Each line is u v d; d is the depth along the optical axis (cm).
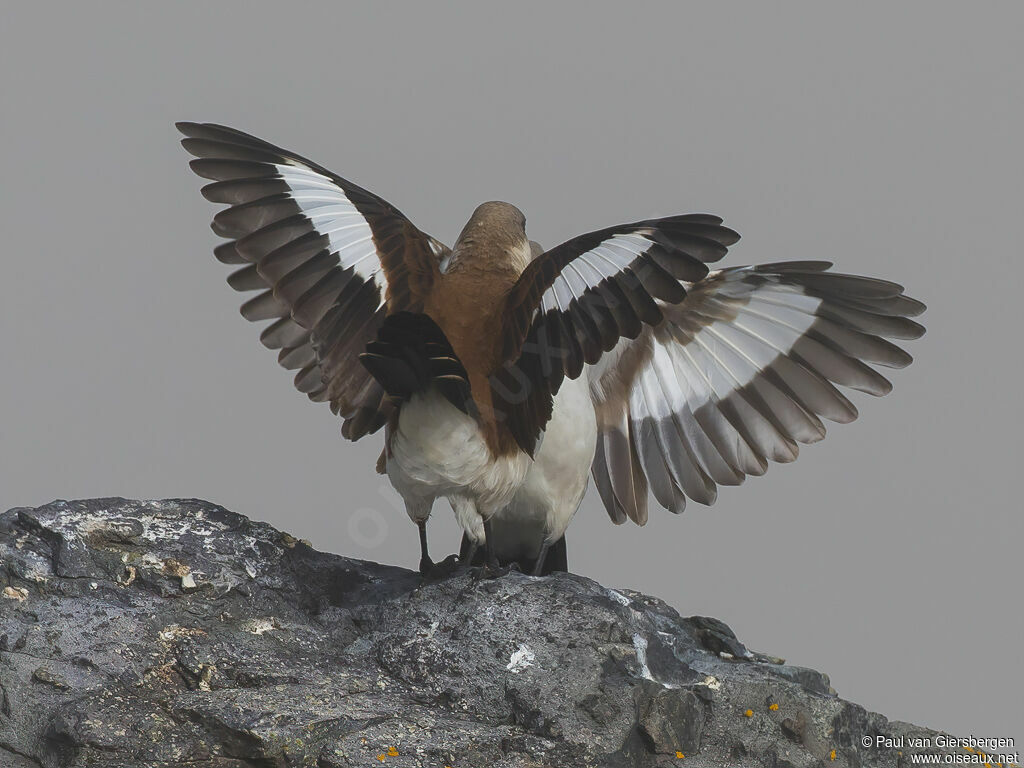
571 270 1078
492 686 1136
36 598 1182
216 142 1137
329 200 1139
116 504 1305
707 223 1017
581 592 1211
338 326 1132
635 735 1117
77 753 1038
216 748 1057
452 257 1168
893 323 1418
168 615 1192
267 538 1307
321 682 1141
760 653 1334
